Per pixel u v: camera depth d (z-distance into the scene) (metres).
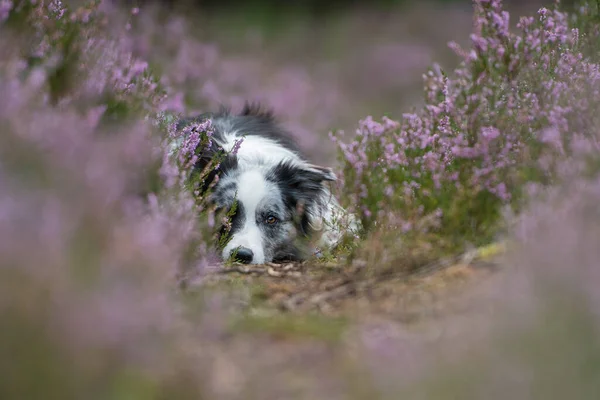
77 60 9.97
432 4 42.97
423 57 34.56
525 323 6.17
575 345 5.94
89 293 5.74
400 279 8.83
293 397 6.25
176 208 9.27
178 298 7.97
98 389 5.48
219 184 12.72
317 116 25.61
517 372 5.72
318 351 7.01
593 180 8.16
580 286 6.36
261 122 14.96
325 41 39.41
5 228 5.70
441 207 9.76
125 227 6.95
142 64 11.45
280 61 35.41
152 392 6.01
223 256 11.83
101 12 12.13
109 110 10.03
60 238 5.97
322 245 12.23
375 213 10.86
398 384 5.86
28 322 5.43
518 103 10.39
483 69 11.16
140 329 5.80
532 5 35.03
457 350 6.20
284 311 8.24
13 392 5.29
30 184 6.48
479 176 9.70
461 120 10.67
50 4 10.09
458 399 5.70
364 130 11.88
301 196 13.05
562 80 10.30
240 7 45.19
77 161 6.71
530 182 9.05
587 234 7.06
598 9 11.12
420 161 10.80
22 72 9.12
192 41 22.80
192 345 7.02
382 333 7.30
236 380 6.50
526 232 7.99
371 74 33.12
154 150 9.66
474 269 8.59
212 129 11.79
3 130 6.96
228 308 8.06
